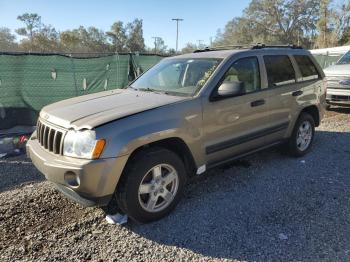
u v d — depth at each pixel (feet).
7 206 12.96
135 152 11.48
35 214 12.42
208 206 13.10
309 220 12.06
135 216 11.47
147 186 11.62
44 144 12.00
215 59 14.67
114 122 10.85
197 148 12.91
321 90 19.53
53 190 14.38
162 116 11.82
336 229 11.48
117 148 10.58
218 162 14.15
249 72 15.23
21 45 217.36
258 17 263.70
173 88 14.32
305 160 18.20
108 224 11.85
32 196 13.83
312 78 18.95
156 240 10.96
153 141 11.42
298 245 10.64
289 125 17.37
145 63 29.68
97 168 10.32
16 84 23.27
